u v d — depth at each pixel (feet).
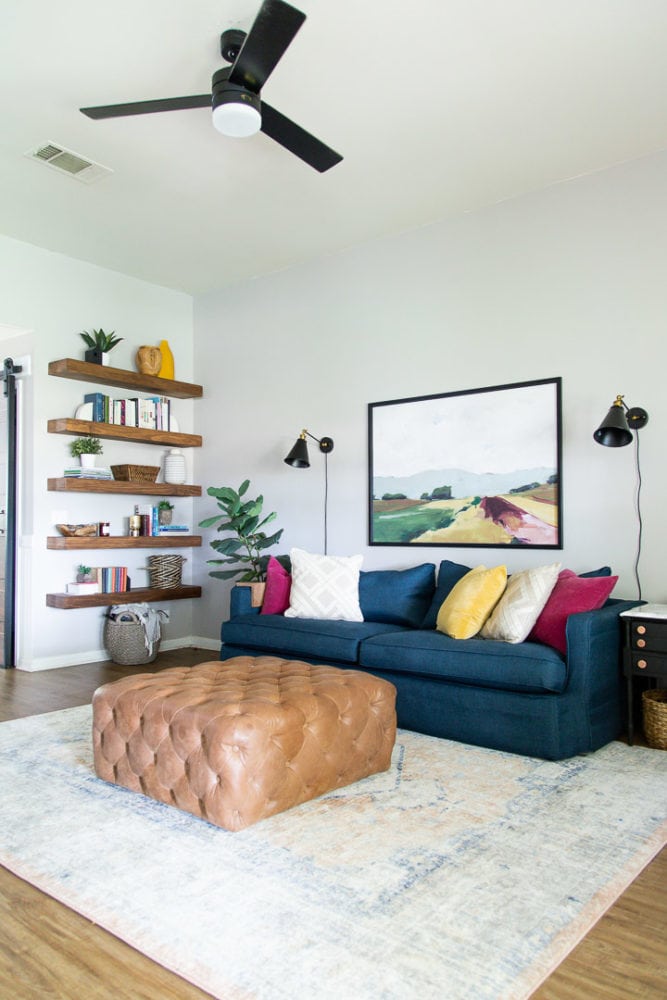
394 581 13.47
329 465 16.06
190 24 8.66
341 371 15.93
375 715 8.73
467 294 13.88
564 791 8.30
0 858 6.64
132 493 16.84
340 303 16.02
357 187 12.89
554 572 10.60
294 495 16.75
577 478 12.28
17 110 10.48
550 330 12.71
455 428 13.92
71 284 16.39
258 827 7.30
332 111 10.45
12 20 8.59
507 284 13.32
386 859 6.57
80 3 8.29
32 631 15.39
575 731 9.39
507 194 13.21
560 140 11.28
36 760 9.44
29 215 14.10
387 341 15.12
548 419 12.65
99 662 16.42
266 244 15.62
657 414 11.43
